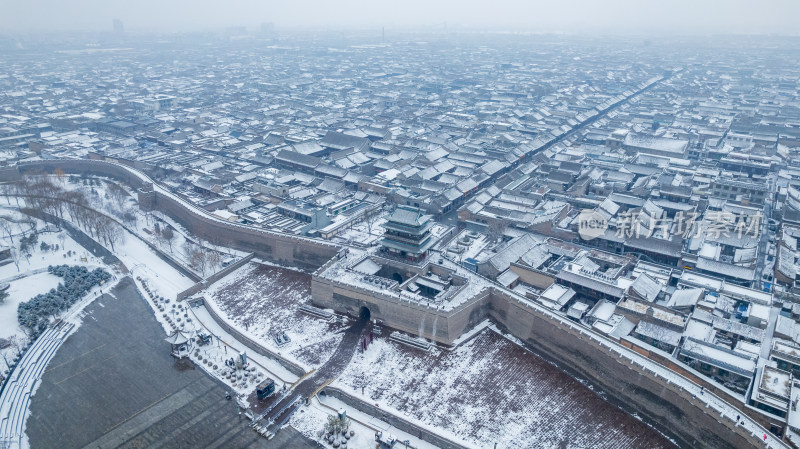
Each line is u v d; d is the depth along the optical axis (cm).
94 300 13262
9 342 11300
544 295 11900
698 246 14088
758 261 13975
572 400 9819
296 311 12644
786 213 15838
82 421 9394
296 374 10731
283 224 16000
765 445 7775
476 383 10244
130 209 18338
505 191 17825
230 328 12062
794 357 9625
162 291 13712
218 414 9619
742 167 19925
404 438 9250
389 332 11731
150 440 9012
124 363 10962
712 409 8431
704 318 10888
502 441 9019
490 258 12962
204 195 18700
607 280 12094
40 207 17438
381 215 17275
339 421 9162
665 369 9400
